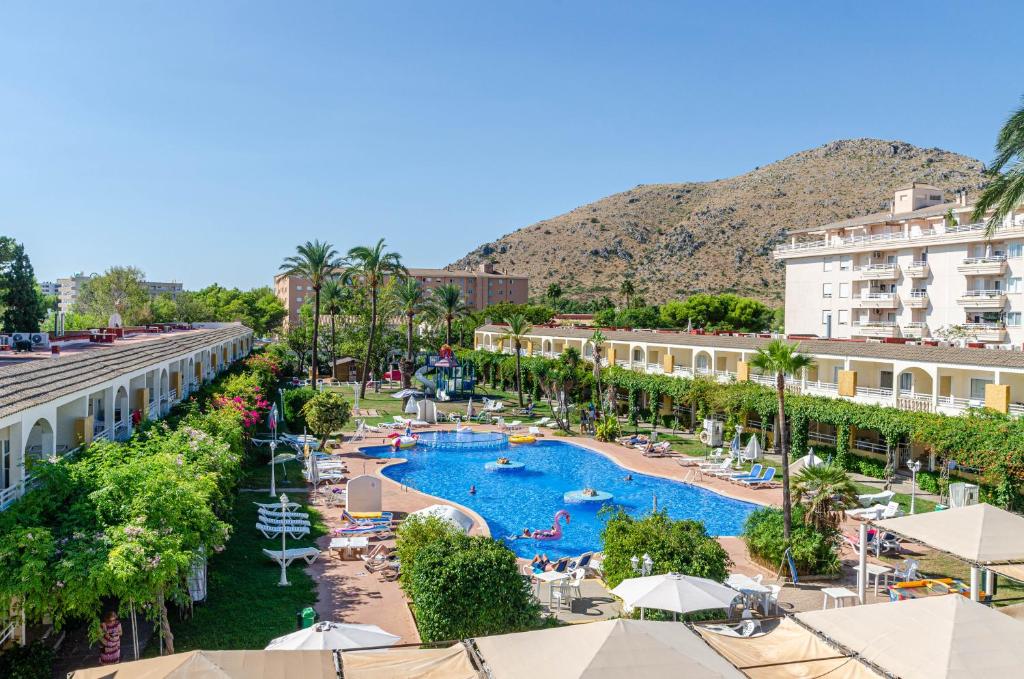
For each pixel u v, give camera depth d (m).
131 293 85.56
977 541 17.45
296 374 86.44
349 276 84.94
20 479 15.37
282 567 20.41
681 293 188.38
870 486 34.09
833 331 66.56
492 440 47.12
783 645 12.27
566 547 25.72
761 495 33.00
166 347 33.03
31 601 12.01
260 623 17.23
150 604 14.60
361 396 67.00
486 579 15.87
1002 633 11.53
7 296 71.12
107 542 13.07
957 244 54.91
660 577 16.03
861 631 12.17
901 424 33.09
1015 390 35.50
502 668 10.52
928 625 11.80
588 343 65.81
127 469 15.20
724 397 43.34
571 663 10.24
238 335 62.59
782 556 22.12
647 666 10.20
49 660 13.94
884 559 23.77
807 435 39.31
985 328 51.31
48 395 16.39
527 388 70.50
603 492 34.12
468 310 91.06
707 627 16.83
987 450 28.55
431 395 67.06
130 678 9.56
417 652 11.40
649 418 55.31
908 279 59.16
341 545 22.64
